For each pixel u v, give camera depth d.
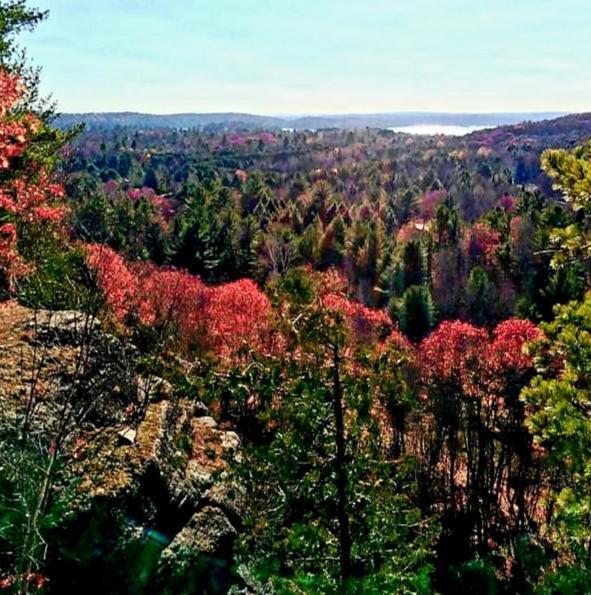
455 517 19.97
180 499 7.51
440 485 21.36
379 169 126.00
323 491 5.73
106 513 6.31
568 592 5.18
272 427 6.13
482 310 40.44
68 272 6.12
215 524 7.62
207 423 9.54
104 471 6.73
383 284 48.12
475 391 23.22
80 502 6.13
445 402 22.06
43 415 6.69
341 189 104.56
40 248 7.55
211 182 81.69
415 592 5.56
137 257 21.55
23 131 8.16
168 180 107.25
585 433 6.18
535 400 6.73
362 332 25.02
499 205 78.00
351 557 5.83
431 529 6.20
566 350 6.66
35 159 11.47
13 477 5.07
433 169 125.88
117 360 8.37
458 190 92.12
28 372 7.27
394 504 6.03
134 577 6.16
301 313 5.63
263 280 45.66
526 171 131.12
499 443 22.88
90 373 7.49
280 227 57.34
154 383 8.84
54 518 5.50
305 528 5.66
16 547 4.87
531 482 20.58
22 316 8.91
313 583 5.35
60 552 5.71
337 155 154.75
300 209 71.75
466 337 24.58
